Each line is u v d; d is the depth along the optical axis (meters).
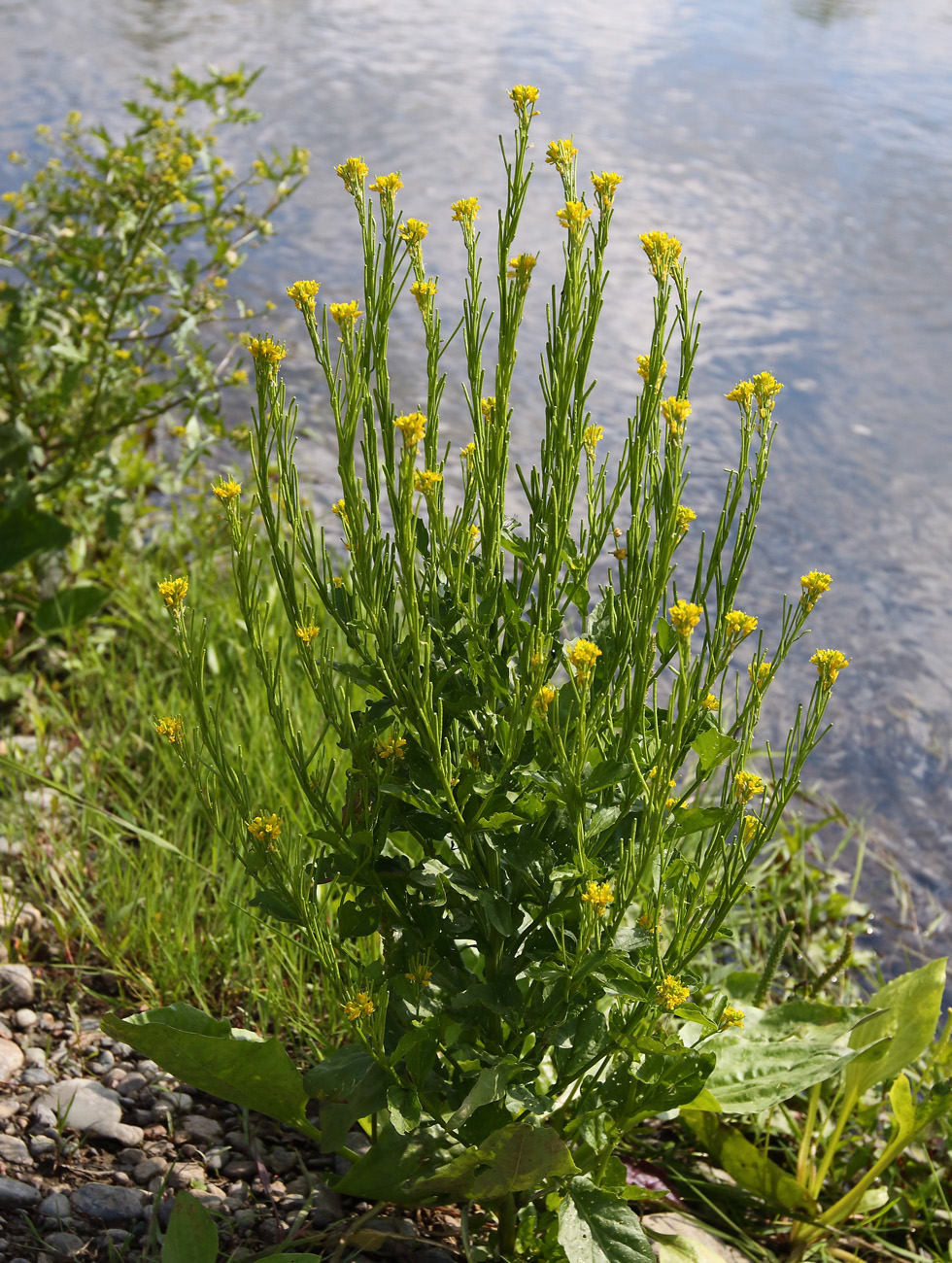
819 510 5.86
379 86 11.56
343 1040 2.56
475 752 1.80
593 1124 1.96
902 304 8.14
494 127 10.59
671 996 1.73
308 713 3.47
